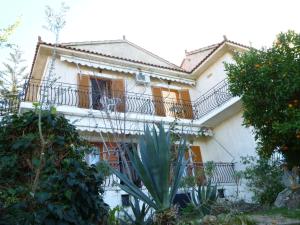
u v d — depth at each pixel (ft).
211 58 55.42
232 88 30.30
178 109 52.80
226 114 51.24
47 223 10.32
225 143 52.01
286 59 26.99
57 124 13.82
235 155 49.62
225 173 47.14
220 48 52.95
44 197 10.37
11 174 12.20
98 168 14.07
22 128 13.42
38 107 15.23
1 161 12.28
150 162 15.21
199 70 58.80
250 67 29.09
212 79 56.39
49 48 45.88
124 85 51.83
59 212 10.40
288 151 30.53
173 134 25.39
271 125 28.45
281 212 23.53
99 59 50.34
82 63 48.65
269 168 36.86
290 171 33.91
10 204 10.14
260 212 25.55
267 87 27.61
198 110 56.13
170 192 15.38
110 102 44.73
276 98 26.94
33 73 50.88
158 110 51.96
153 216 15.21
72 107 42.78
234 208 19.03
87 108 44.88
